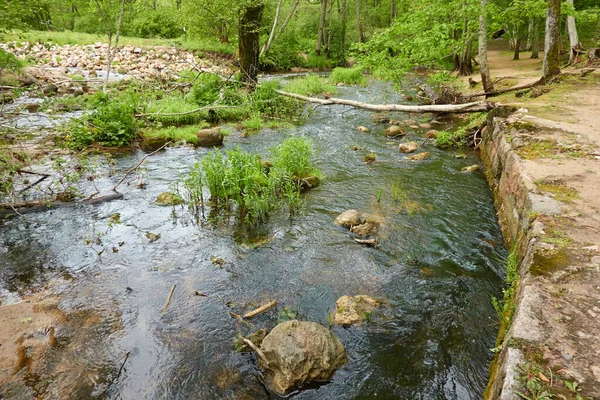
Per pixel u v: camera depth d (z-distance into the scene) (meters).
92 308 4.11
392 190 7.27
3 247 5.29
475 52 29.28
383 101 15.96
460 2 10.53
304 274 4.75
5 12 7.76
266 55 27.78
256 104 13.46
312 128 11.96
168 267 4.89
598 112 8.16
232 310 4.10
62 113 11.84
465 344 3.56
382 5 40.97
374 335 3.71
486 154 8.53
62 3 14.08
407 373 3.27
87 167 8.06
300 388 3.11
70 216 6.21
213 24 20.02
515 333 2.55
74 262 4.97
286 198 6.96
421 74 26.02
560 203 4.30
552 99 9.67
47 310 4.05
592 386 2.13
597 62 15.12
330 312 4.07
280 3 17.66
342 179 7.85
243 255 5.17
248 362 3.40
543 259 3.35
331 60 35.19
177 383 3.21
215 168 6.79
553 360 2.32
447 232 5.68
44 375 3.24
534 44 25.00
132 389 3.14
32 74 16.42
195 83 14.02
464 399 3.00
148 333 3.76
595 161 5.47
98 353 3.50
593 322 2.61
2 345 3.53
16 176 7.45
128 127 9.88
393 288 4.46
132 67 21.78
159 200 6.77
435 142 10.10
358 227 5.72
